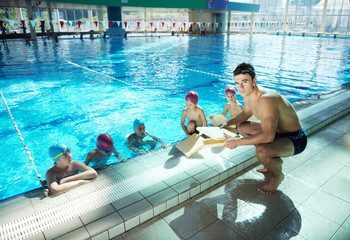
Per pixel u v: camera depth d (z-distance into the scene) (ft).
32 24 61.41
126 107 16.15
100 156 9.27
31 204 5.92
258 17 101.50
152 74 26.58
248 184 6.99
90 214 5.50
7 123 13.67
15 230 5.11
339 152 8.65
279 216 5.79
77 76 25.26
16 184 8.73
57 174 7.12
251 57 38.86
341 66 31.12
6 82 22.47
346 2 79.36
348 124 11.07
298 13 91.45
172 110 15.67
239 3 86.79
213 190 6.75
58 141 11.76
